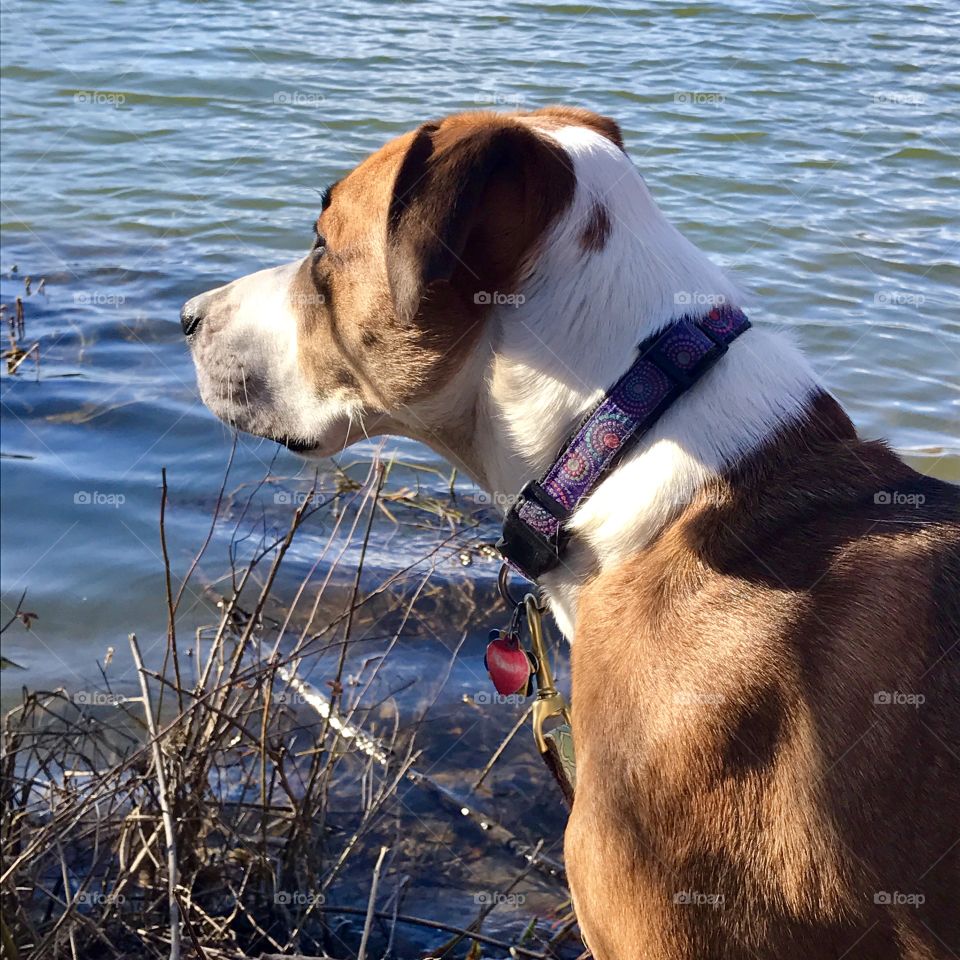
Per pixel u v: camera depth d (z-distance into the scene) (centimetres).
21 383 155
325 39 282
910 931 53
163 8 314
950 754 53
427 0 321
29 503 131
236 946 84
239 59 267
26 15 305
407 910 89
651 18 296
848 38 276
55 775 98
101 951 84
